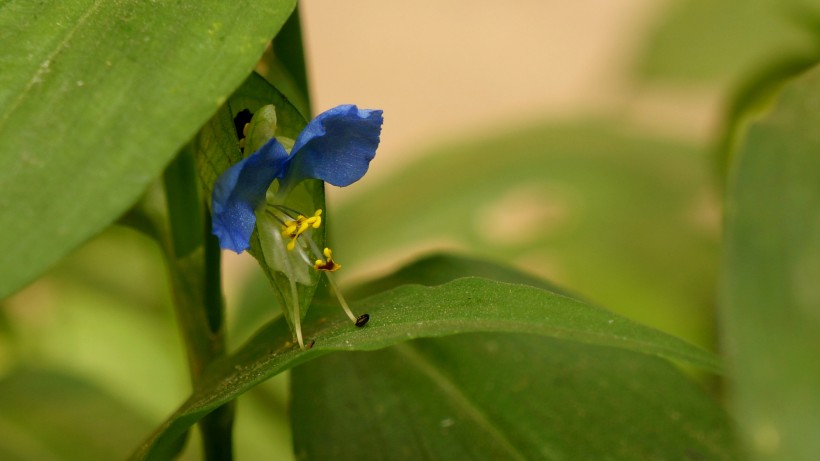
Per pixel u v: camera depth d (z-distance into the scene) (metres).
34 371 0.43
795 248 0.29
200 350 0.34
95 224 0.29
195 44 0.30
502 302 0.30
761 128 0.30
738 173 0.30
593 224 0.47
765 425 0.28
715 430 0.34
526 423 0.34
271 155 0.31
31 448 0.41
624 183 0.48
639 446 0.34
